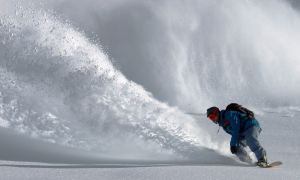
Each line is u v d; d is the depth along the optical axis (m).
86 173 8.88
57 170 9.07
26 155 10.98
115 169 9.48
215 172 9.80
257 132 12.57
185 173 9.38
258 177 9.55
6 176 8.24
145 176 8.84
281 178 9.60
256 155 12.19
